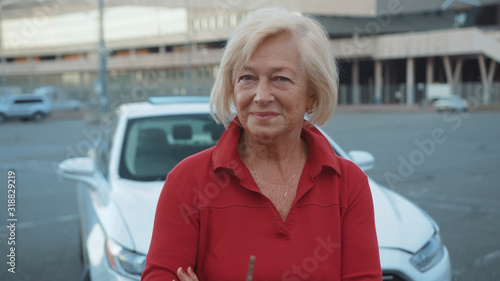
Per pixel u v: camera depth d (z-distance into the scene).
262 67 1.20
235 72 1.25
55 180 8.36
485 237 4.72
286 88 1.21
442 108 36.25
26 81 69.50
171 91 46.16
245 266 1.19
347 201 1.30
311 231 1.23
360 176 1.34
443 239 4.69
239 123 1.33
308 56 1.22
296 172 1.31
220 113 1.32
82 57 65.50
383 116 31.41
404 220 2.54
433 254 2.40
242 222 1.21
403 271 2.19
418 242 2.37
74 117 37.09
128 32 60.44
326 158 1.26
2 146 14.77
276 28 1.18
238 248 1.20
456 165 9.45
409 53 49.78
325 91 1.27
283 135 1.27
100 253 2.46
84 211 3.58
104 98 27.28
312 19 1.27
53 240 4.83
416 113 35.34
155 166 3.15
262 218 1.21
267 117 1.22
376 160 10.38
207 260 1.22
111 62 59.69
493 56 46.41
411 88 49.91
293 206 1.24
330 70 1.28
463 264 4.02
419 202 6.25
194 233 1.24
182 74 53.97
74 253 4.41
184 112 3.60
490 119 25.83
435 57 54.03
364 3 48.78
